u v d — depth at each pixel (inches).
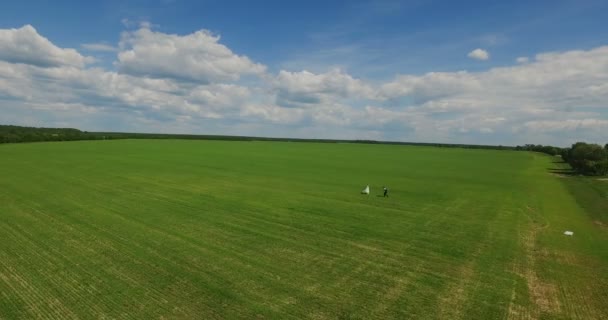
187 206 1384.1
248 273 775.1
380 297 680.4
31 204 1366.9
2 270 766.5
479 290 716.0
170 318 590.2
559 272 810.2
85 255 859.4
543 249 964.0
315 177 2281.0
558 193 1892.2
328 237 1035.3
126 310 611.5
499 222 1239.5
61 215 1219.2
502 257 898.7
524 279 770.8
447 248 960.9
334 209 1382.9
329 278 760.3
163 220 1180.5
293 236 1037.8
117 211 1286.9
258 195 1627.7
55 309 610.5
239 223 1160.8
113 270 775.7
